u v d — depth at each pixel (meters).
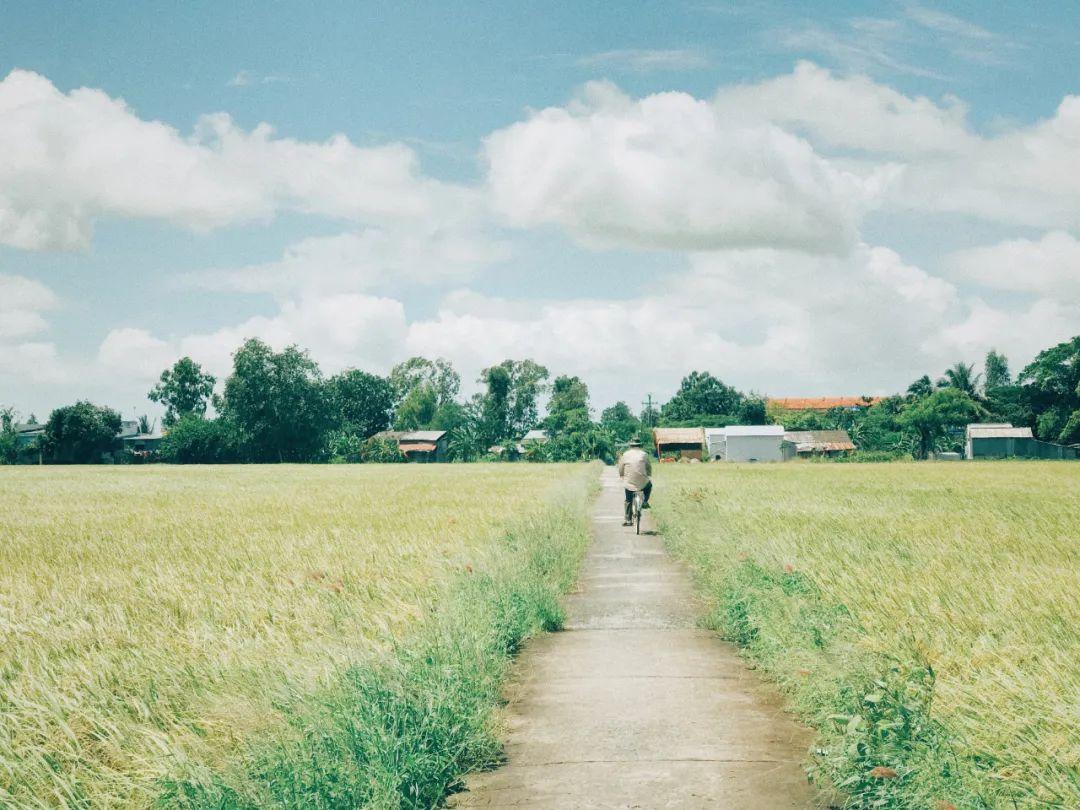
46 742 4.65
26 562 13.20
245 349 97.75
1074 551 12.30
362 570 10.70
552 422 141.62
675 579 12.23
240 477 52.28
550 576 11.18
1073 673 5.46
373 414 133.75
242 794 3.83
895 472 50.12
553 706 6.06
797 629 6.77
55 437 103.19
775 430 96.81
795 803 4.25
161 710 5.09
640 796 4.38
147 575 11.23
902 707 4.40
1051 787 3.77
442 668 5.54
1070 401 91.25
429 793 4.39
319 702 4.79
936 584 8.91
